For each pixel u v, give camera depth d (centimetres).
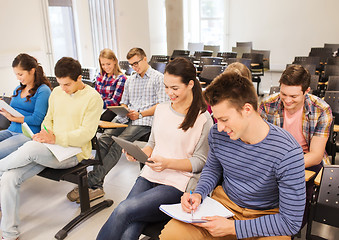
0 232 253
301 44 975
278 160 134
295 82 193
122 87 364
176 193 181
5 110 279
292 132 218
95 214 272
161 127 194
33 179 341
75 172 255
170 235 150
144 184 194
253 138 139
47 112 277
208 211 151
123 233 173
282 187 135
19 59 279
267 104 223
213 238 150
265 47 1032
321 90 488
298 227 133
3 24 588
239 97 128
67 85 249
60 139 245
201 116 188
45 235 249
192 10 1114
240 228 138
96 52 876
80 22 827
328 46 820
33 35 647
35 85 288
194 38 1138
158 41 889
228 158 150
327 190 160
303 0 944
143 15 844
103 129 356
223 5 1074
